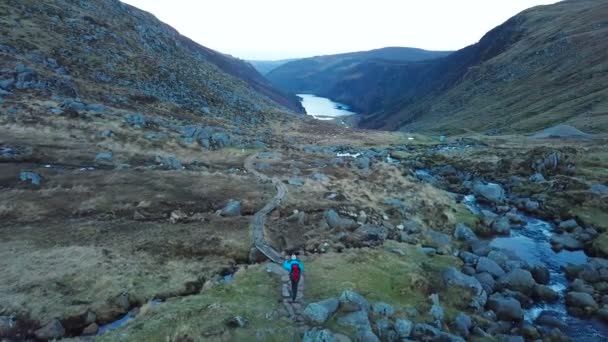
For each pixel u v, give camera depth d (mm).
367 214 38875
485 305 25812
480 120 138750
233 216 35000
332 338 16906
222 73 154375
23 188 35156
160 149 54875
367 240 32906
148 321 18469
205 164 51938
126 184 39594
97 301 21125
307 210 37750
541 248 39281
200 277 24562
